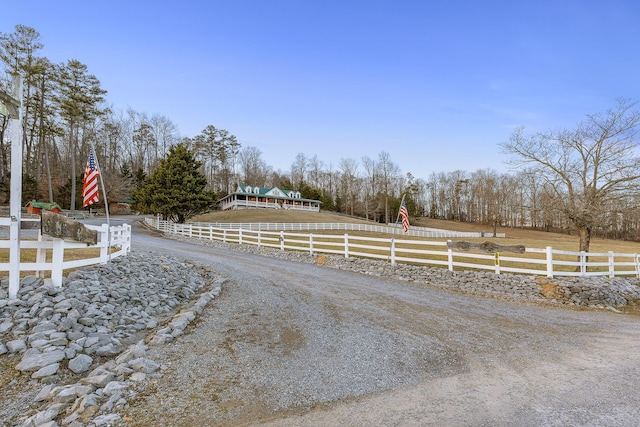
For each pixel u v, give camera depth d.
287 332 5.99
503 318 7.44
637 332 6.83
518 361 5.00
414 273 12.17
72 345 4.68
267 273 11.69
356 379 4.31
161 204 32.97
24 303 5.48
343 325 6.46
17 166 5.77
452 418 3.43
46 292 5.81
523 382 4.29
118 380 4.05
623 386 4.22
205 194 34.88
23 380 4.01
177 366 4.53
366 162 81.50
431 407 3.65
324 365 4.71
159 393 3.85
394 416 3.47
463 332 6.31
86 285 6.66
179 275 9.88
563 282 10.36
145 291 7.62
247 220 48.41
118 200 57.03
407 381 4.28
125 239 10.60
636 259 14.37
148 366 4.35
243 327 6.18
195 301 7.70
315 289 9.48
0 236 15.02
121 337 5.39
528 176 15.52
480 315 7.60
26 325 4.98
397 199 70.56
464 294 10.05
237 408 3.60
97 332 5.22
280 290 9.15
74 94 42.78
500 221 51.91
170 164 33.94
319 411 3.57
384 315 7.25
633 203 13.29
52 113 42.53
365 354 5.12
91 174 9.50
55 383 4.01
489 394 3.96
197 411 3.53
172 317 6.59
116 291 6.89
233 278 10.50
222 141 83.00
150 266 9.65
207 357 4.86
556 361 5.04
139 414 3.43
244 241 21.33
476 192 73.69
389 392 3.99
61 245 6.20
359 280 11.28
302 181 89.44
